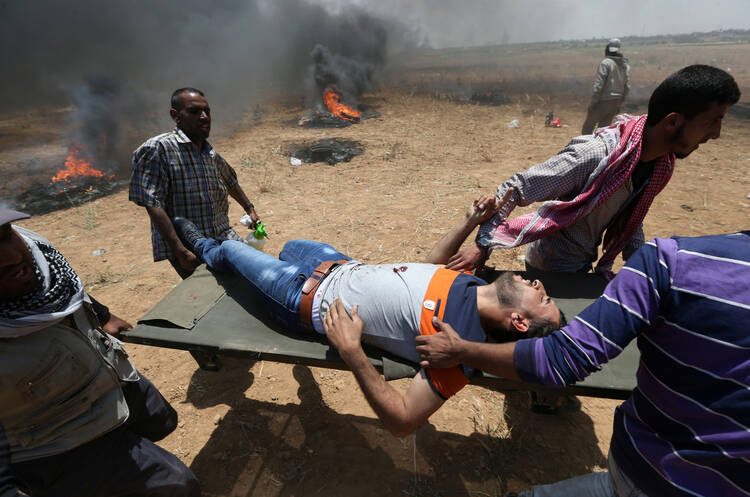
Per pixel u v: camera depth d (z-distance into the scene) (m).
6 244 1.38
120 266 4.81
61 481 1.71
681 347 1.10
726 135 9.23
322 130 11.27
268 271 2.44
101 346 1.79
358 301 2.15
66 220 6.22
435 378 1.76
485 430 2.69
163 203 2.86
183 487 1.98
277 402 2.96
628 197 2.29
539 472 2.43
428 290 2.03
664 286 1.12
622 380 1.90
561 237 2.53
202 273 2.90
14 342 1.47
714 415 1.09
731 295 1.02
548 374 1.32
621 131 2.15
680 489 1.20
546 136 9.61
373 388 1.81
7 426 1.51
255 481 2.44
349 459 2.54
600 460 2.50
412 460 2.52
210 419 2.84
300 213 5.96
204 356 3.05
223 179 3.40
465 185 6.73
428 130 10.80
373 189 6.78
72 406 1.63
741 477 1.10
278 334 2.38
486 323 2.05
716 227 5.04
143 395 2.11
